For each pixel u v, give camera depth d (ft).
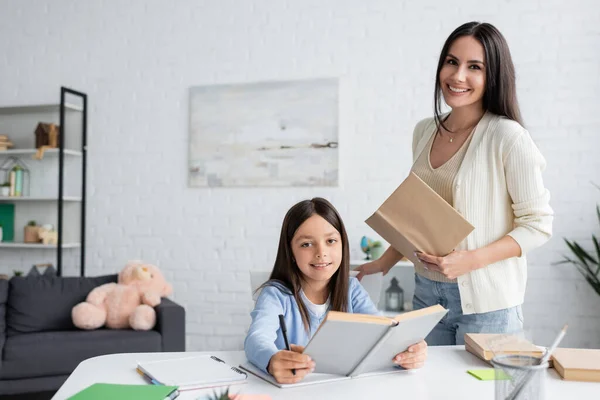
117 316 10.18
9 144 13.20
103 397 3.41
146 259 12.65
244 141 12.10
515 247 5.01
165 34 12.69
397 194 4.99
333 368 3.95
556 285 10.50
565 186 10.48
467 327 5.25
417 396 3.65
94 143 13.01
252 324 4.50
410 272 11.27
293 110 11.82
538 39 10.66
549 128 10.57
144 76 12.78
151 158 12.70
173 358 4.58
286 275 4.85
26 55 13.46
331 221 4.66
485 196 5.22
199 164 12.37
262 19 12.12
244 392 3.72
